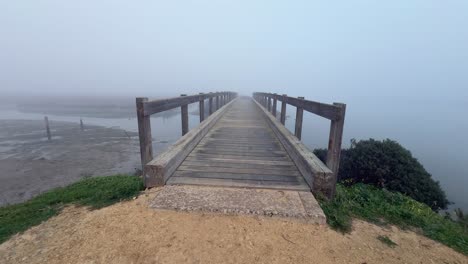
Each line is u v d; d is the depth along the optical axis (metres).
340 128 2.71
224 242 2.04
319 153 7.54
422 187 5.33
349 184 5.62
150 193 2.80
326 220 2.37
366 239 2.18
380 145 6.04
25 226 2.29
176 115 46.47
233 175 3.35
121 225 2.23
